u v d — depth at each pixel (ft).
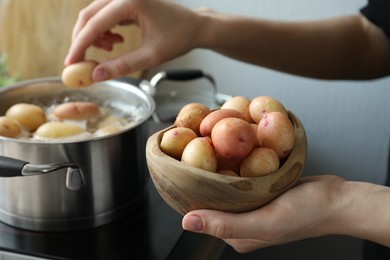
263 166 1.41
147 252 1.78
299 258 3.79
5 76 3.58
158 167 1.42
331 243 3.87
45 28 3.89
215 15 2.57
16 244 1.81
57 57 3.93
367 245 2.60
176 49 2.35
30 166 1.65
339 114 3.84
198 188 1.39
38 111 2.09
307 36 2.74
